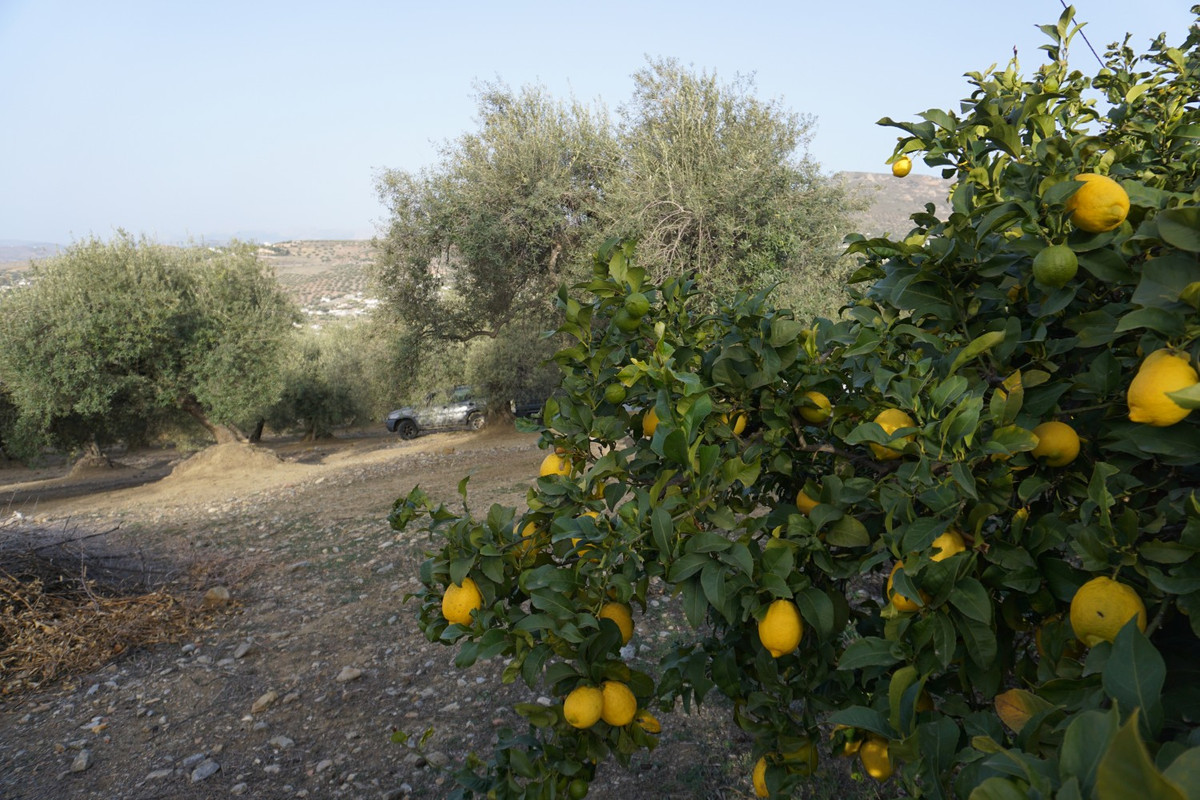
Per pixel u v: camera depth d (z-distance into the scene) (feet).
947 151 6.18
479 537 5.31
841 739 5.57
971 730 3.84
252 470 56.39
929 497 4.13
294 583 23.06
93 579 22.48
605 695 4.91
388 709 14.10
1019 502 4.66
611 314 5.98
